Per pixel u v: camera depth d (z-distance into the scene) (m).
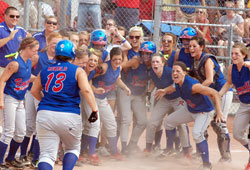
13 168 18.92
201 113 19.67
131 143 23.16
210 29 37.72
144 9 36.34
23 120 18.78
